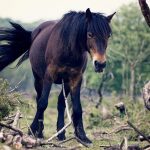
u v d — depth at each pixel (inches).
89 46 459.8
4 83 486.0
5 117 490.6
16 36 566.9
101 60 449.4
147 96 439.2
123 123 600.1
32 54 538.0
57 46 482.3
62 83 492.4
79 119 498.9
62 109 530.9
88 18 461.4
